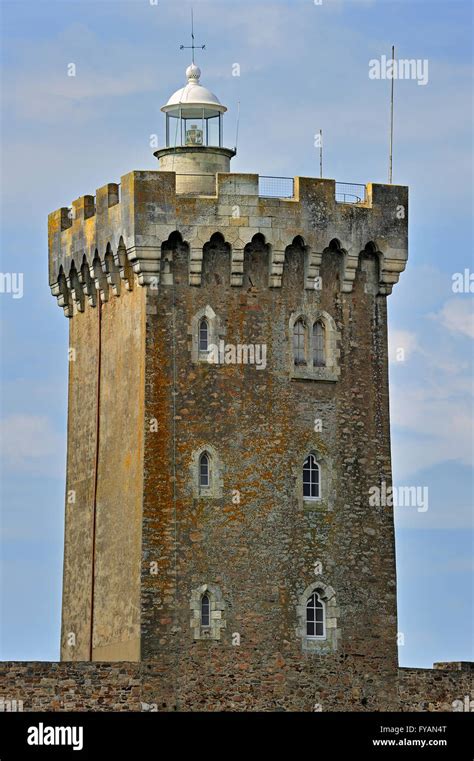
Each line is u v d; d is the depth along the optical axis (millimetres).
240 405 108312
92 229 111625
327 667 107875
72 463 115000
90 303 113438
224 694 106000
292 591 107750
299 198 109625
